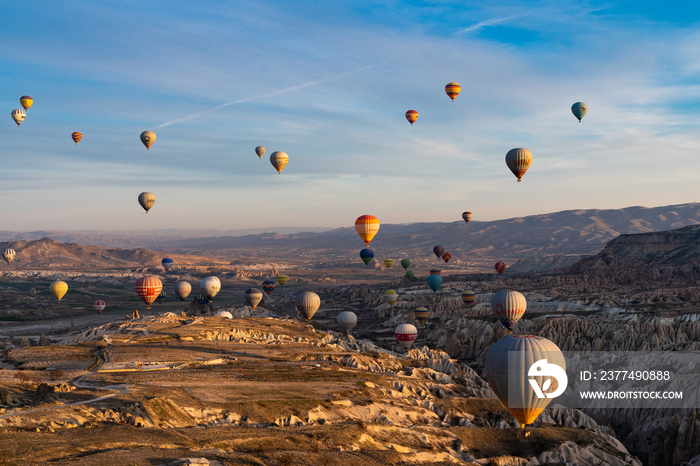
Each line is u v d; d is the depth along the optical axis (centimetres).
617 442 8344
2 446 3431
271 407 5734
